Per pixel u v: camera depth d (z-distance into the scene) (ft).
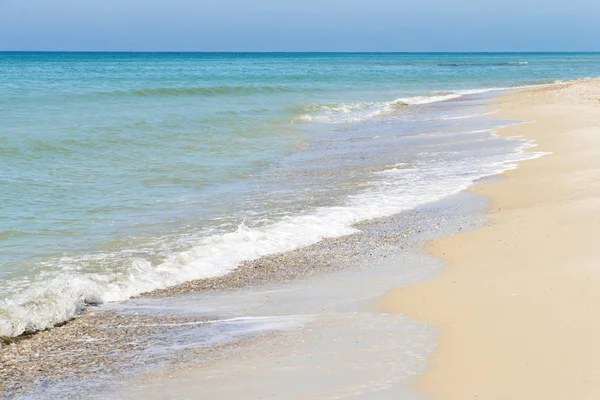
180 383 23.82
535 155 72.02
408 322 28.89
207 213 51.31
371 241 44.16
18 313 30.96
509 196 54.19
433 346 25.84
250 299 33.91
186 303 33.68
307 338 27.78
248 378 23.93
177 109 119.03
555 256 35.86
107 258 39.99
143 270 38.22
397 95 175.22
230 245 42.86
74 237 44.06
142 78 232.53
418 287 33.76
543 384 21.66
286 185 62.08
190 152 78.79
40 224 46.68
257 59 637.30
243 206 53.67
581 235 39.19
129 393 23.18
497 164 68.74
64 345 28.14
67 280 34.99
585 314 27.07
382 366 24.26
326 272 38.09
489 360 23.89
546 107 117.50
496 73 318.65
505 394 21.26
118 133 86.53
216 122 103.35
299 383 23.21
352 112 133.18
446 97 168.96
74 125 90.63
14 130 84.23
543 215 45.73
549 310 28.02
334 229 46.88
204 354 26.58
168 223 48.21
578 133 82.58
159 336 28.94
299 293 34.47
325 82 230.89
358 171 68.90
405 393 21.93
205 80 226.58
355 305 31.94
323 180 64.39
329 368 24.40
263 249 42.73
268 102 140.97
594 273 32.01
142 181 62.54
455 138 90.17
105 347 27.81
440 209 51.93
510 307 29.01
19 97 129.90
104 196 55.93
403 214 50.96
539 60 612.70
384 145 86.69
